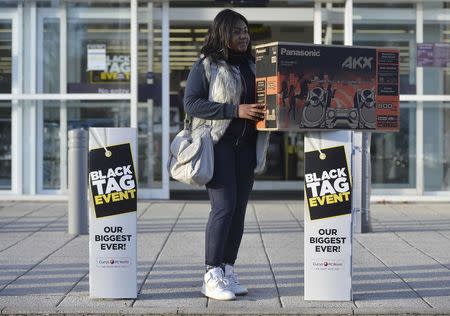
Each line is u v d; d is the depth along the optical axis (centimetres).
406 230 930
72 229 888
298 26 1327
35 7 1227
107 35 1226
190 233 897
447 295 594
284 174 1467
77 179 885
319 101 531
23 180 1230
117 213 569
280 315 534
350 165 556
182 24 1303
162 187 1241
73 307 552
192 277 655
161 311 539
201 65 571
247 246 811
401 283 636
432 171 1247
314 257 566
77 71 1227
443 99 1241
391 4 1245
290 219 1025
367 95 539
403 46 1246
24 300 575
